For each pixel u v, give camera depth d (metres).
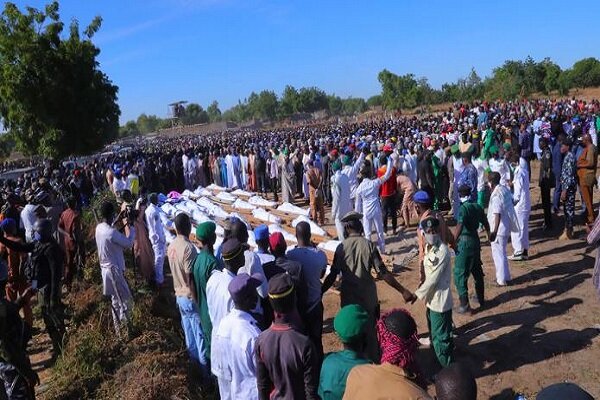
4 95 25.03
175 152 24.17
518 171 9.45
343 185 10.79
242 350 4.16
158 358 6.02
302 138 34.62
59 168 24.64
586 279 8.32
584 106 34.56
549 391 2.08
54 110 26.28
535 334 6.81
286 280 3.83
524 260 9.60
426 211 6.80
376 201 10.43
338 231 10.93
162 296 9.05
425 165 13.02
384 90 85.31
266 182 19.95
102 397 5.62
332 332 7.68
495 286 8.55
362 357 3.41
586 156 10.55
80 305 8.23
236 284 4.29
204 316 5.70
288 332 3.76
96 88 28.55
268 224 13.16
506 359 6.34
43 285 6.99
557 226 11.52
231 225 5.81
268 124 105.88
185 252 6.12
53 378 6.22
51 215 10.05
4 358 5.04
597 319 7.01
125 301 7.23
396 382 2.94
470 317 7.54
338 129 44.41
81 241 9.38
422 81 85.56
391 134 27.47
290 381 3.74
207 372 6.11
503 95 67.69
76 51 26.91
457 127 26.39
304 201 18.64
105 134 29.88
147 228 9.52
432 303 5.83
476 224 7.37
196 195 18.44
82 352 6.25
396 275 9.66
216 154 21.95
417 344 3.12
